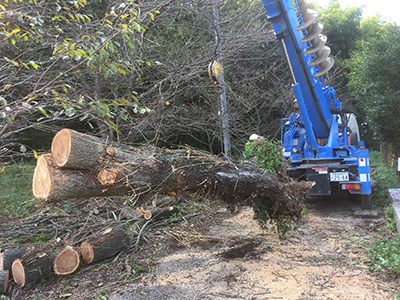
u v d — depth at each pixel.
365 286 3.12
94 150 2.71
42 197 2.58
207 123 8.16
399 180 7.56
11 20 3.25
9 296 3.37
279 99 10.53
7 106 2.93
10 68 4.41
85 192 2.71
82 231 4.59
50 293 3.37
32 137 10.95
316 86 5.83
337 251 4.09
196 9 6.31
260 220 4.65
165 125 7.08
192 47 7.56
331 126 6.46
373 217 5.46
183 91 7.90
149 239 4.86
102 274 3.78
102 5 7.63
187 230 5.23
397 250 3.52
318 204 6.61
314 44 5.11
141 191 3.10
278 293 3.09
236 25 6.93
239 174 3.75
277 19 5.02
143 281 3.54
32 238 4.78
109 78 6.57
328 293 3.03
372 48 9.77
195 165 3.42
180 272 3.71
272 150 4.54
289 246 4.37
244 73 8.62
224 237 4.87
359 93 11.01
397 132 9.60
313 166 5.91
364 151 5.70
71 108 2.87
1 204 7.09
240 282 3.37
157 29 8.58
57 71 5.99
